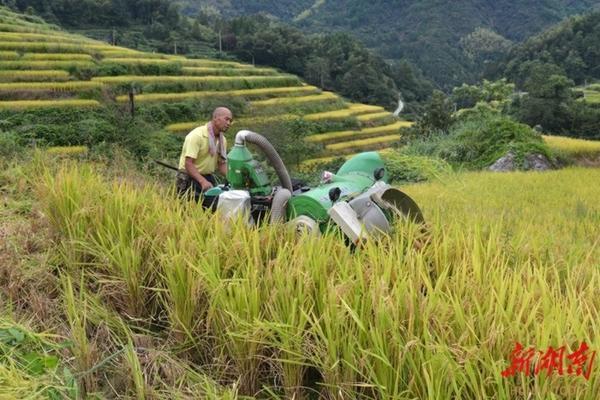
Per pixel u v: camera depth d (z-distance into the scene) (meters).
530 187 12.68
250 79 60.97
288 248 3.66
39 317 3.45
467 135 21.81
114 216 4.19
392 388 2.53
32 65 45.53
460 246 3.77
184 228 3.86
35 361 2.89
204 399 2.76
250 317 2.99
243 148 4.38
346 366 2.66
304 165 26.23
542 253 4.20
